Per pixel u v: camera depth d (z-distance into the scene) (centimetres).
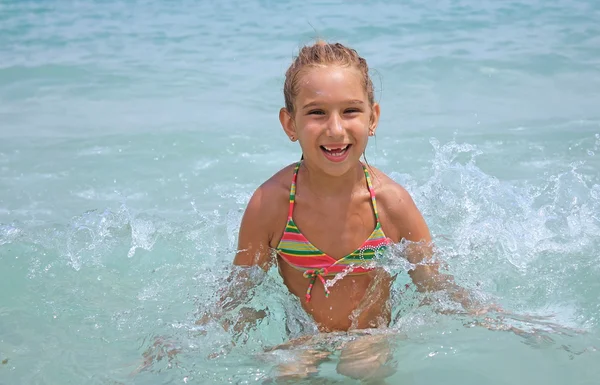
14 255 394
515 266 364
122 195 480
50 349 309
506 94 657
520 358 289
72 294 357
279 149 550
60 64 782
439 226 401
